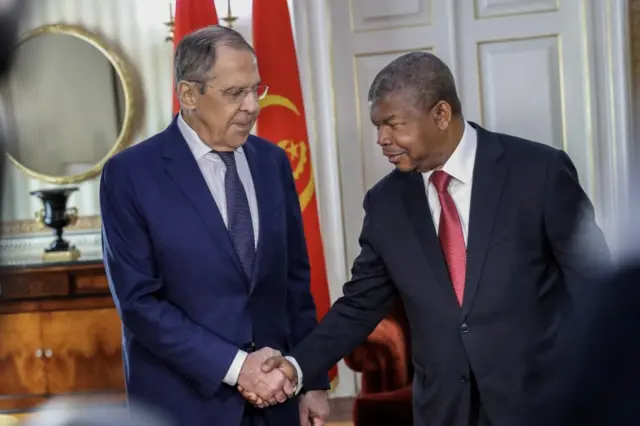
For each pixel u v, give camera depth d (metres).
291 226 2.08
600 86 3.90
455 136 1.77
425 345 1.79
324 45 4.01
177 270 1.87
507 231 1.72
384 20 4.00
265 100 3.47
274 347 1.96
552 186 1.72
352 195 4.09
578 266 1.65
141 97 4.22
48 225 3.98
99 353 3.89
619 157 3.89
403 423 2.57
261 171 2.00
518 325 1.71
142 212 1.87
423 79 1.73
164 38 4.18
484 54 3.98
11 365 3.88
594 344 0.57
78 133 4.22
